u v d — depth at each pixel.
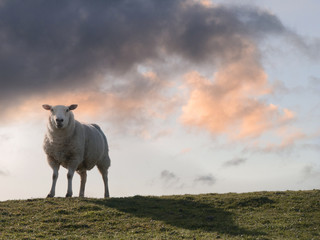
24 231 15.45
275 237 15.22
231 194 22.08
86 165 22.05
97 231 15.67
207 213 18.34
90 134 21.73
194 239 14.66
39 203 18.70
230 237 15.11
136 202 19.72
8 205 18.61
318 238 15.29
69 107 20.83
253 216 17.83
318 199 19.88
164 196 21.70
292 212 18.36
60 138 20.09
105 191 23.64
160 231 15.80
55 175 20.61
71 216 17.08
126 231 15.76
